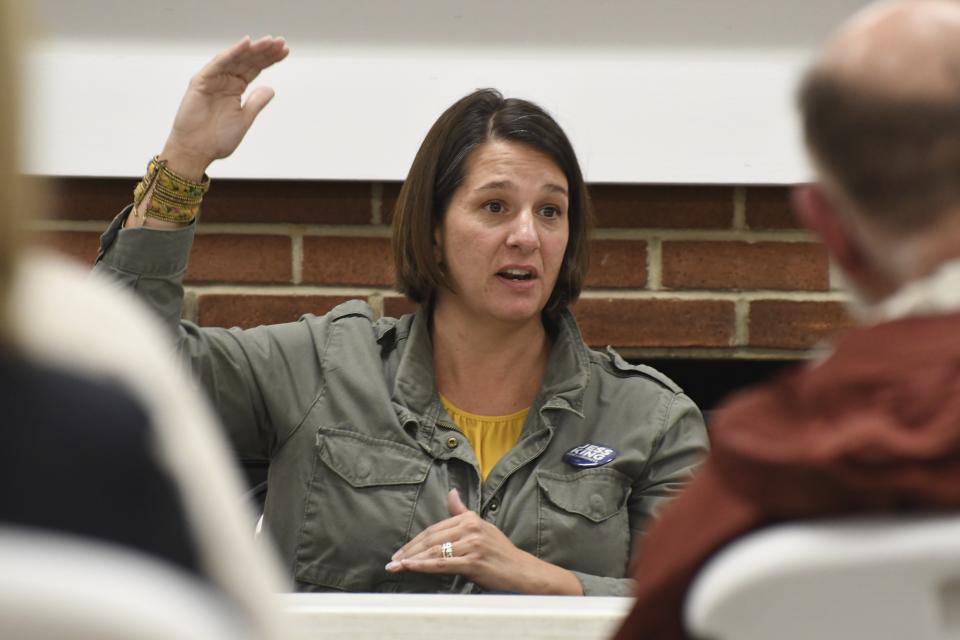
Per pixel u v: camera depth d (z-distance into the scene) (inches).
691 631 75.6
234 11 257.4
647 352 279.7
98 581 49.1
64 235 269.7
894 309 76.0
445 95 258.8
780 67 259.0
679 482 205.0
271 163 259.8
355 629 121.0
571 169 209.6
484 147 204.7
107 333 64.9
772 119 260.1
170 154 194.5
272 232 273.7
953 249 75.1
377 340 214.8
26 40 57.0
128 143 258.2
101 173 258.1
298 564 199.9
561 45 258.8
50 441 54.3
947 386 70.4
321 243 274.1
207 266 273.7
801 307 276.8
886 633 67.6
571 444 205.6
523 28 258.4
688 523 74.6
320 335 213.6
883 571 66.5
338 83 258.7
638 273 276.5
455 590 194.2
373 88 258.8
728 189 275.0
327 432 204.2
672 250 276.2
